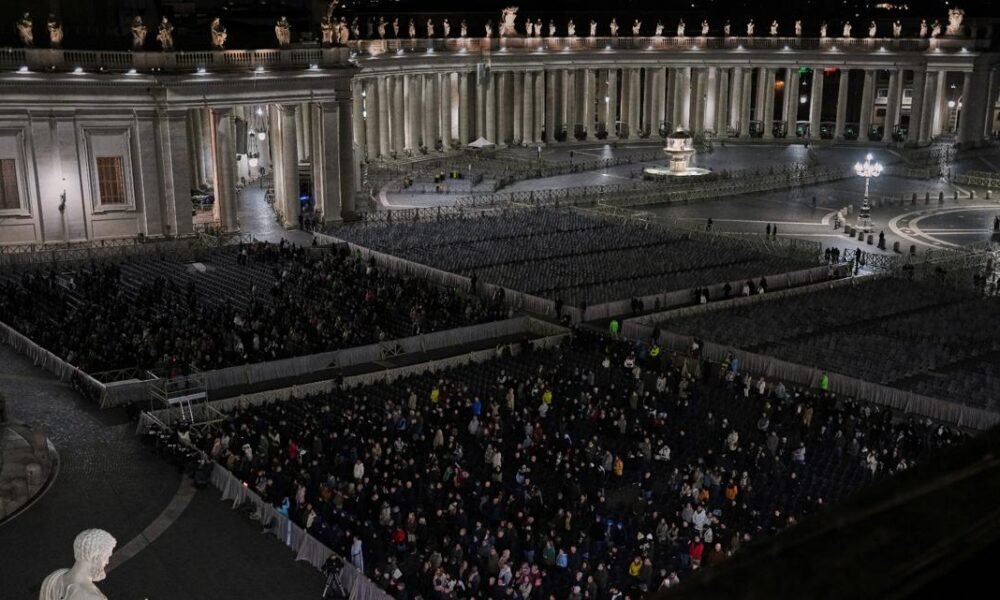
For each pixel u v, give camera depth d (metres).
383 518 32.78
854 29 143.38
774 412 45.12
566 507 35.16
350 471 37.06
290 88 83.31
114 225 77.44
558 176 113.88
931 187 110.00
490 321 57.41
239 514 34.41
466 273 68.12
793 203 101.31
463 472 36.56
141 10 97.38
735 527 34.19
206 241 77.44
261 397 45.16
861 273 73.38
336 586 29.23
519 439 41.75
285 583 30.23
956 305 62.81
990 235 87.31
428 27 123.38
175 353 48.16
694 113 155.12
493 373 49.56
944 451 2.11
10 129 72.12
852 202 101.69
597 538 33.16
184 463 37.25
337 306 58.44
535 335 57.19
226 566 31.14
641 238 79.81
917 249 81.31
